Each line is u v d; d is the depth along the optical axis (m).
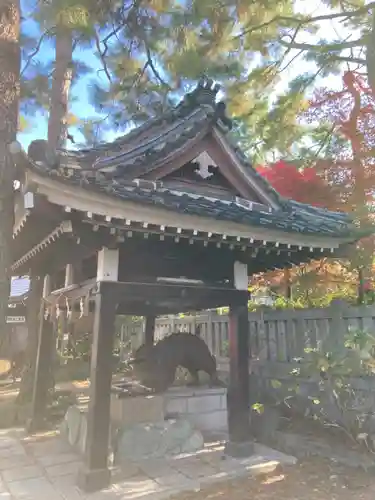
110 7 8.41
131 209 3.56
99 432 3.79
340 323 5.20
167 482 3.85
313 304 6.94
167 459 4.46
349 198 6.23
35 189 3.29
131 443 4.48
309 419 5.26
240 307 4.76
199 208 3.88
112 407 5.16
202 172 4.71
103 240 3.92
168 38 8.80
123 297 4.08
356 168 6.23
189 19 7.59
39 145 3.33
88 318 8.54
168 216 3.73
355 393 4.77
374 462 4.10
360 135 6.45
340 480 3.86
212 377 6.12
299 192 6.60
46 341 6.00
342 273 7.14
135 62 10.29
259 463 4.30
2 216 6.26
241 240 4.21
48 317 5.90
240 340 4.71
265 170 7.33
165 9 8.44
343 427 4.79
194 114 5.21
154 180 4.41
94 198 3.39
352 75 6.84
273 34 8.34
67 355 10.37
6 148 6.39
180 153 4.50
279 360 6.01
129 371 8.12
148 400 5.08
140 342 11.04
